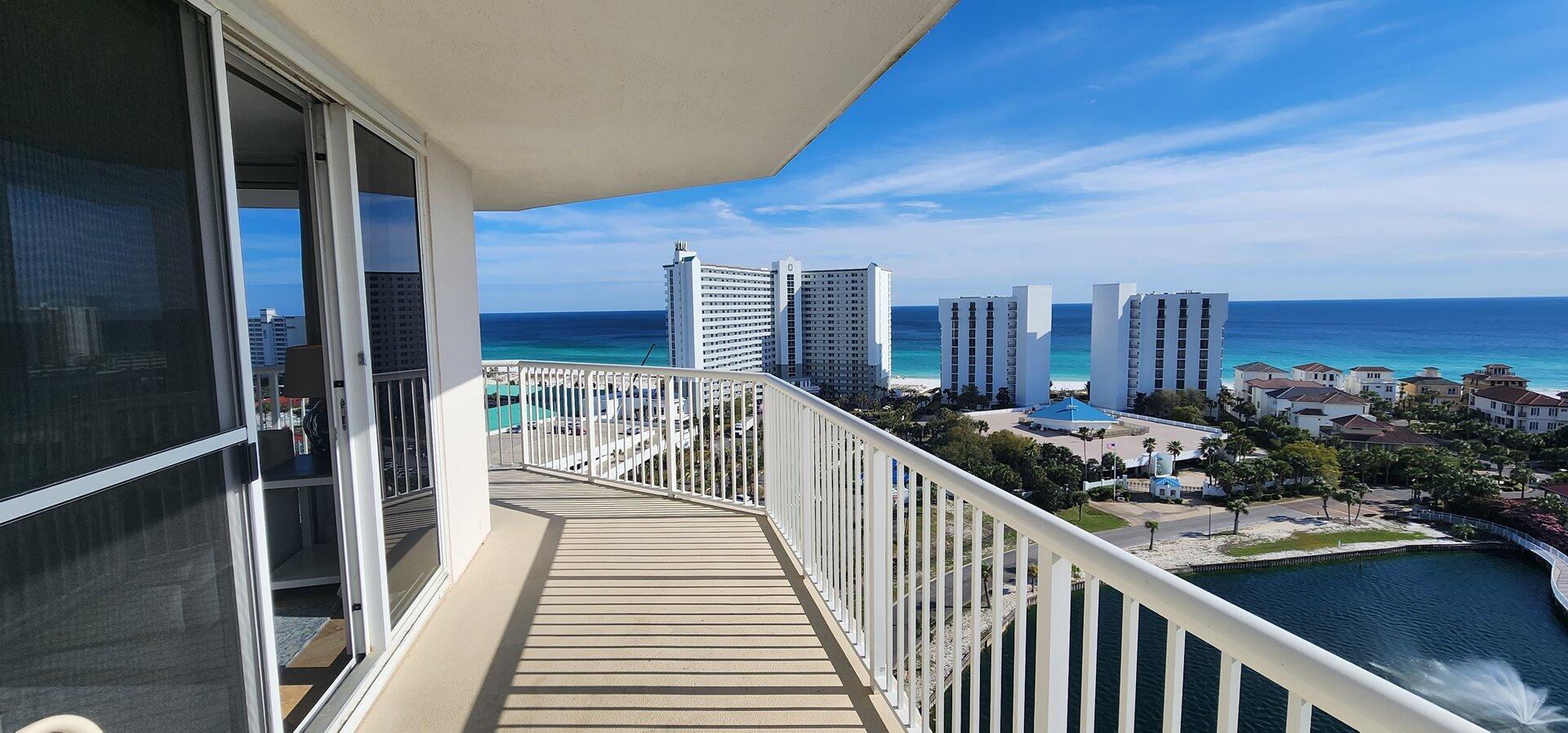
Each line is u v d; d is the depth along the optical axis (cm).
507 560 337
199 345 133
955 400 5003
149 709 117
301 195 299
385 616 225
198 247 134
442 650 247
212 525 136
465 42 196
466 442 328
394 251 253
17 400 94
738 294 5422
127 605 113
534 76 228
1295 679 62
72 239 105
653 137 319
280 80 190
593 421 507
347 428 215
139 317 118
